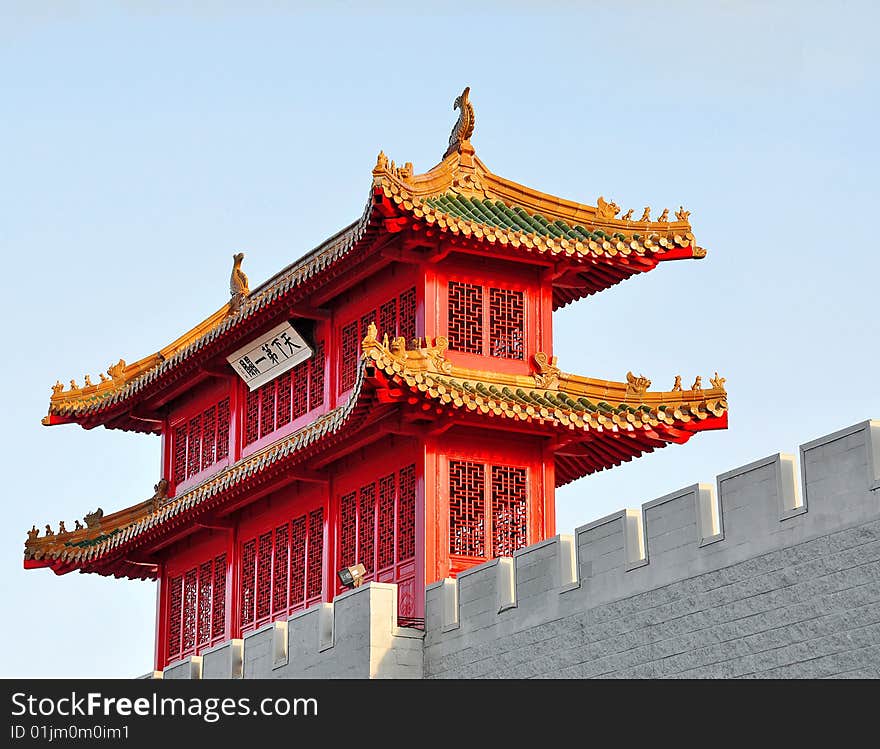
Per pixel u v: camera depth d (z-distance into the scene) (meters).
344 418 69.56
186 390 89.06
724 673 53.44
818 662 50.28
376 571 72.12
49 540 89.12
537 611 61.91
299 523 78.19
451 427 70.81
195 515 81.81
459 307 72.75
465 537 70.19
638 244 73.75
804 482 51.75
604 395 72.31
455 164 74.62
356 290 77.25
